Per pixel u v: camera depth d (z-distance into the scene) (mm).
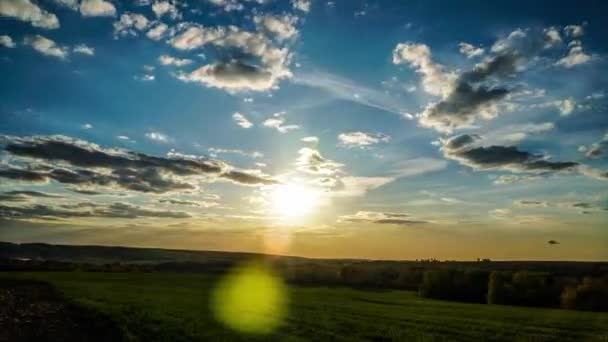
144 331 29422
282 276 147000
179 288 86500
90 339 27969
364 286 134750
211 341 26859
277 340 28312
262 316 41594
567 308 82438
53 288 72625
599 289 80312
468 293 100062
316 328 35531
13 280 92188
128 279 111688
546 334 39531
